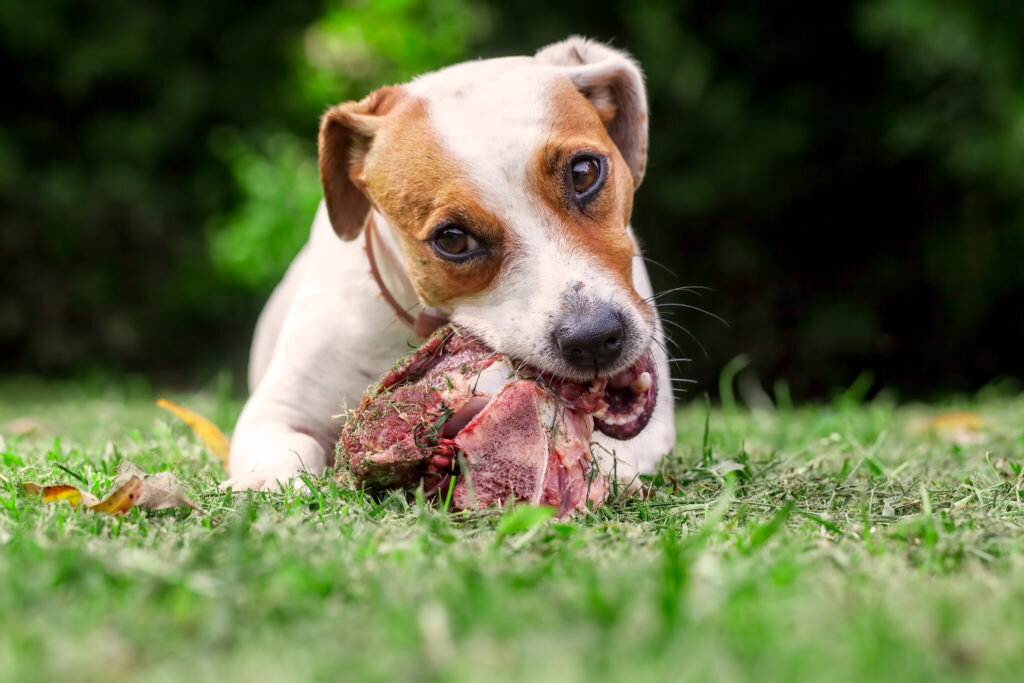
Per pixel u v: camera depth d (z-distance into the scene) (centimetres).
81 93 1139
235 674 147
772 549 217
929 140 977
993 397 836
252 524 238
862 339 1080
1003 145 936
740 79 1065
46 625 167
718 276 1128
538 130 312
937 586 192
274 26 1172
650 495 301
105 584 187
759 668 147
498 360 287
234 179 1159
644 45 1055
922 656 150
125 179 1133
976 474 325
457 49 1177
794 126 1050
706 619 166
